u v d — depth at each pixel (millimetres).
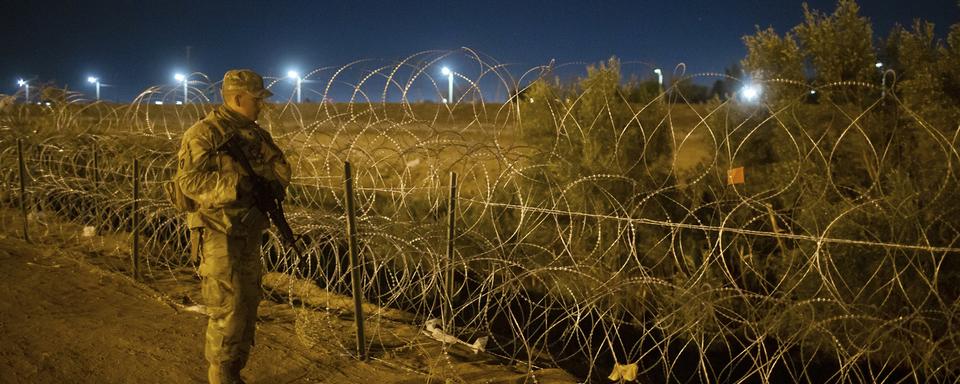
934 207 4883
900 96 5633
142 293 6605
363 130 5496
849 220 5051
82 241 8383
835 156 5781
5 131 9328
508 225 6605
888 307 4969
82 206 8984
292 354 5180
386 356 5207
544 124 7062
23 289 6590
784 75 5973
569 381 4898
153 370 4867
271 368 4930
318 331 5668
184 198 3992
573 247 6246
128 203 7836
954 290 4926
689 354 6023
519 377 4895
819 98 5953
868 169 5594
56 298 6387
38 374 4750
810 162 5738
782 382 5477
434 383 4746
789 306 4848
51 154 8867
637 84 6898
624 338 6188
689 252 6207
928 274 4895
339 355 5184
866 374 5188
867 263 5047
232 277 3975
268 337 5520
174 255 7629
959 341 4715
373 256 5930
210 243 3965
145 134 6980
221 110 4051
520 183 6754
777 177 6055
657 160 6750
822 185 5598
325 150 5852
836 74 5871
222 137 3949
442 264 5797
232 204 3945
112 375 4773
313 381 4742
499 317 6449
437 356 5246
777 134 6012
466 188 6707
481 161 5578
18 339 5352
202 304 6348
